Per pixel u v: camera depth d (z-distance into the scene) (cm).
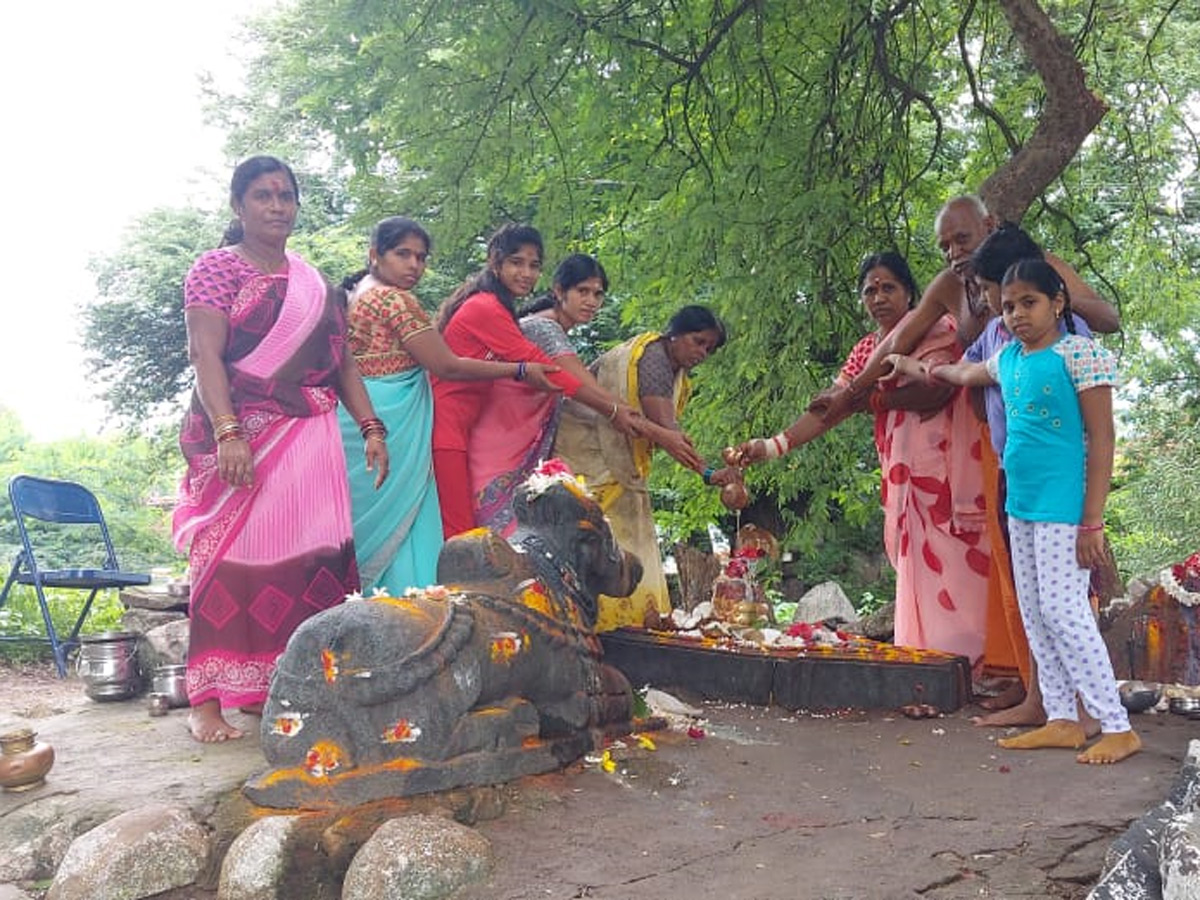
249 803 340
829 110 764
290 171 430
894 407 546
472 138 741
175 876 312
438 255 788
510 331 501
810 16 764
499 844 316
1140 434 1543
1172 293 1002
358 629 339
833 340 867
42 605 757
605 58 736
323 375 438
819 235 754
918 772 385
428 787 337
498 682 364
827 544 1454
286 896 300
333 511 436
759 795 360
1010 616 473
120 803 351
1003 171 673
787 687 490
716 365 847
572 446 543
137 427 1797
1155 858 260
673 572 1163
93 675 519
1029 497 407
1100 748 391
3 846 345
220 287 414
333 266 1425
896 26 848
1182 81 1033
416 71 699
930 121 1028
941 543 536
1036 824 325
